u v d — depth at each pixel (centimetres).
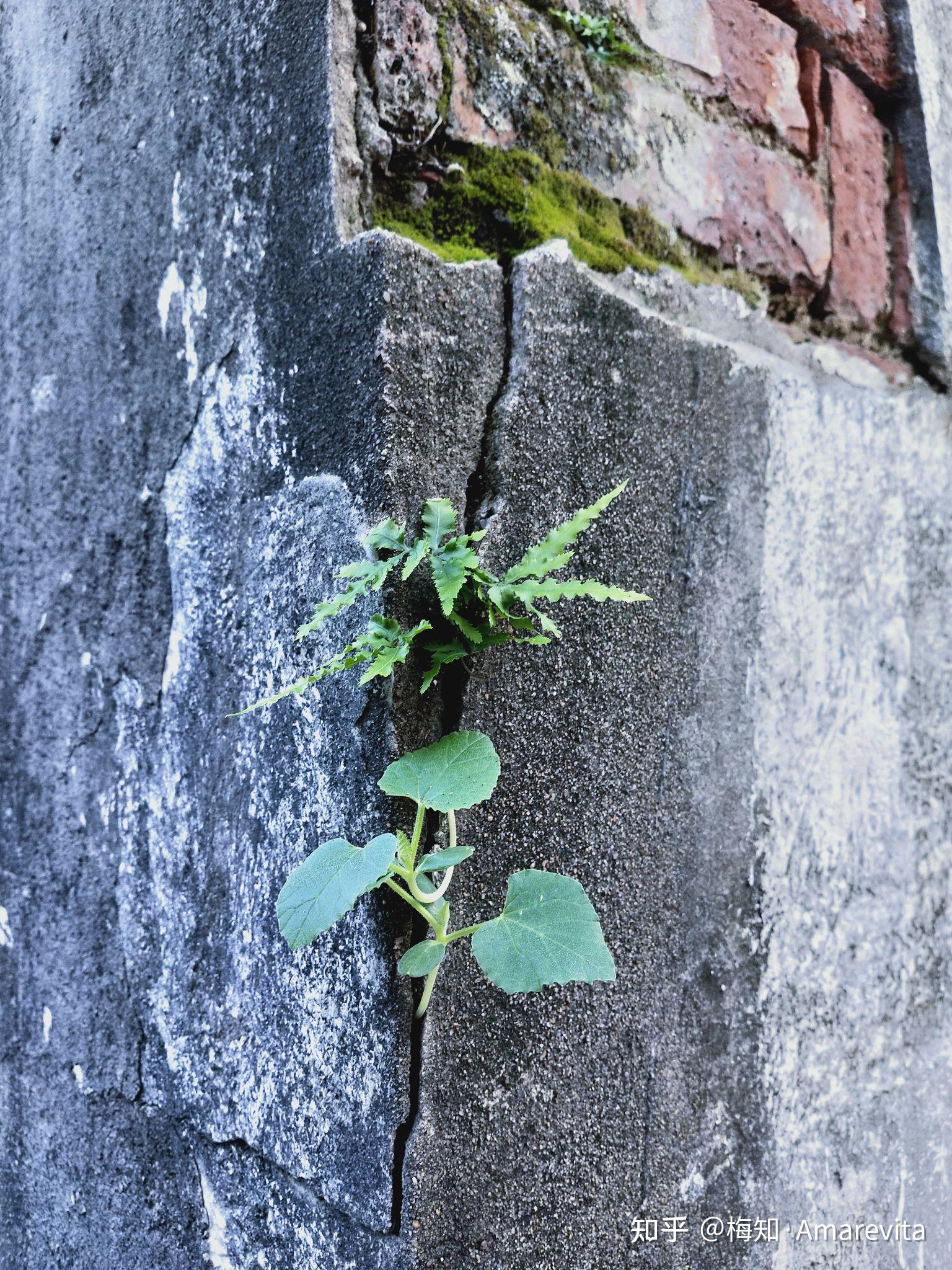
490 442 94
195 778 105
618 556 101
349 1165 90
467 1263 90
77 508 118
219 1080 101
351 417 90
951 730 130
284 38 95
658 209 108
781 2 120
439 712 91
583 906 84
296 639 95
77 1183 114
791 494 116
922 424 130
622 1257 99
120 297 113
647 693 103
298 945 82
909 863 125
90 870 115
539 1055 95
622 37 107
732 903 109
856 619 121
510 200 97
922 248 130
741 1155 108
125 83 113
